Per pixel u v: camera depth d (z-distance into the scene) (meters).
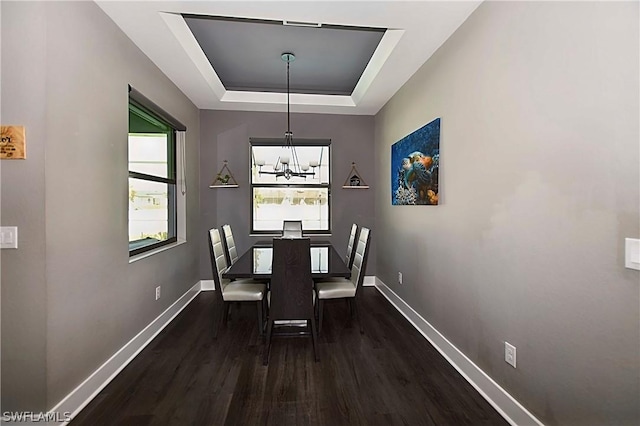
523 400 1.71
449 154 2.47
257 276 2.56
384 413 1.83
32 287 1.66
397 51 2.70
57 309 1.74
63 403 1.78
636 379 1.18
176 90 3.53
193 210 4.18
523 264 1.70
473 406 1.90
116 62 2.30
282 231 4.79
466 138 2.23
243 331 3.01
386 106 4.14
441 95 2.59
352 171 4.72
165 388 2.08
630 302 1.20
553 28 1.49
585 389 1.37
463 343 2.28
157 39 2.51
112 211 2.26
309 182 4.88
